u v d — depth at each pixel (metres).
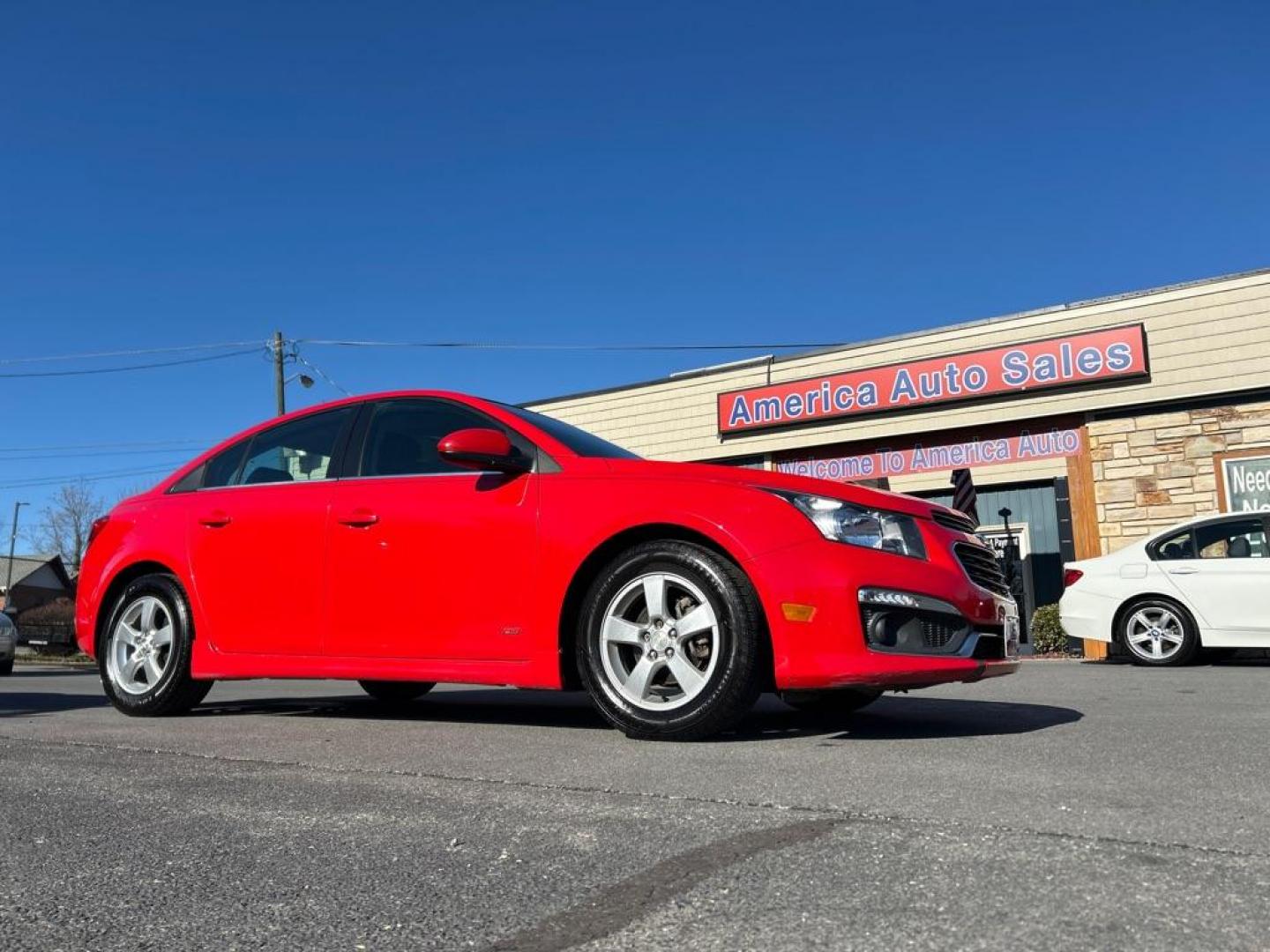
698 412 16.05
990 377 13.66
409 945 1.64
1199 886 1.81
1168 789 2.62
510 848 2.16
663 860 2.04
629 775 2.92
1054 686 6.24
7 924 1.78
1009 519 13.72
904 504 3.72
